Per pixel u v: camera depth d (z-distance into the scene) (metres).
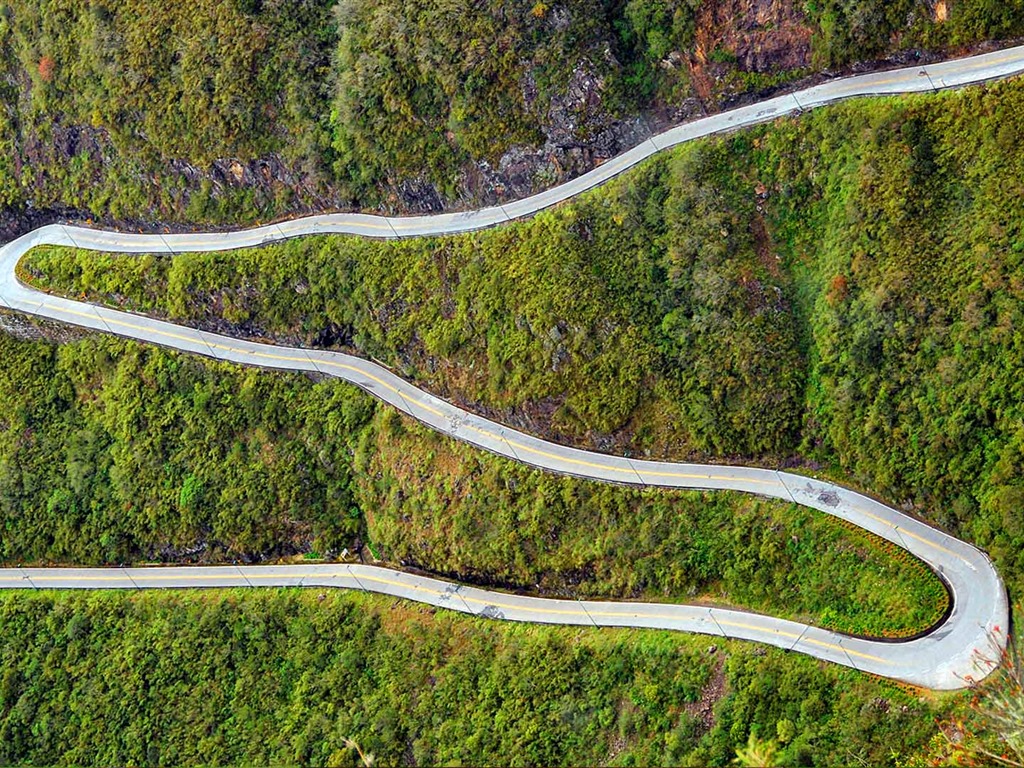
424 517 90.12
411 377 95.38
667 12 86.69
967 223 75.06
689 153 86.12
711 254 83.69
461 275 90.81
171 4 97.81
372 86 91.62
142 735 88.56
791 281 84.00
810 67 84.38
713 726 74.25
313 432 95.44
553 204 90.50
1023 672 67.31
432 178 93.31
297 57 95.06
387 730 82.19
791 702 72.62
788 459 81.44
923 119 77.81
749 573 78.81
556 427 87.50
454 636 85.88
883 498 77.12
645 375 84.56
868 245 78.81
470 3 88.88
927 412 74.31
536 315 86.31
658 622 80.31
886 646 72.19
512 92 88.81
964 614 70.94
